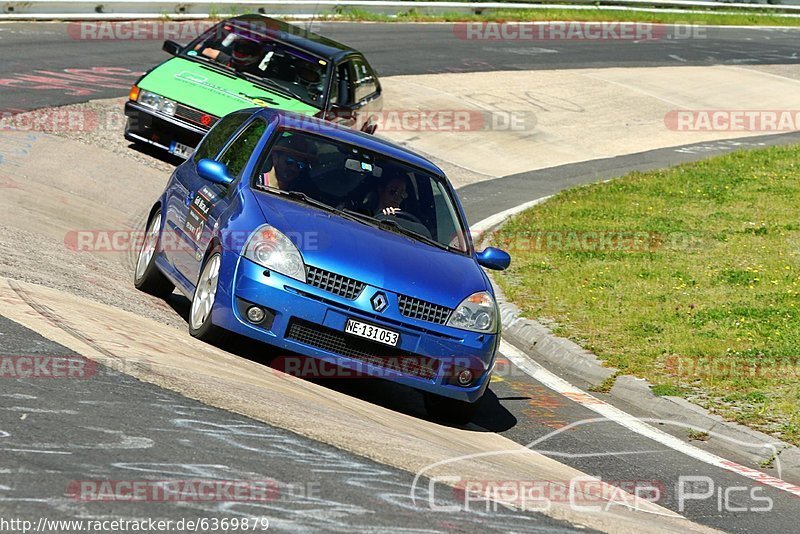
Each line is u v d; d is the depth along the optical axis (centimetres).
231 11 10362
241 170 2906
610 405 3222
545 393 3275
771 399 3198
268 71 5434
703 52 13312
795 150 8156
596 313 4156
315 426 2044
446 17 13325
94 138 5531
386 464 1906
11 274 2742
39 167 4728
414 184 3008
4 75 6575
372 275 2566
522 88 9969
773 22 17125
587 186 6956
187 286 2889
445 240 2903
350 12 12275
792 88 11481
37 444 1609
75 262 3322
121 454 1633
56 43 8006
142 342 2395
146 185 4975
